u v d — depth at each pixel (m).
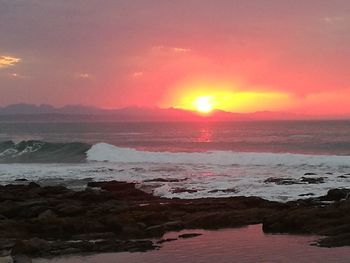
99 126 173.25
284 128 137.12
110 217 20.02
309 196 25.00
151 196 26.33
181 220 20.80
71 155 52.72
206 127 156.50
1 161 51.59
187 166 41.41
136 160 47.22
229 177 33.12
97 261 15.23
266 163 41.78
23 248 16.28
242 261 14.73
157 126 171.62
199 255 15.62
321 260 14.46
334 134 98.25
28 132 120.44
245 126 162.75
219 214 20.77
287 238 17.56
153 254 15.91
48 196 25.58
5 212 21.36
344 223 18.17
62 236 18.78
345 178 31.05
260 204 22.80
